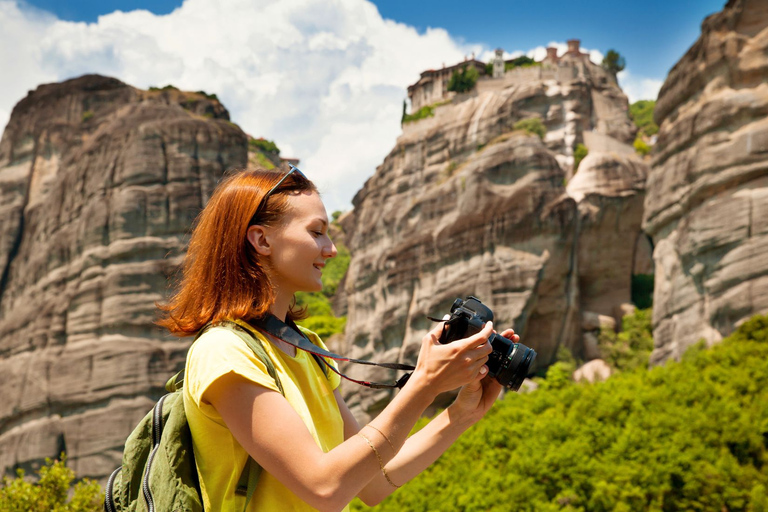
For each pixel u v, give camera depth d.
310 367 1.91
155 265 56.38
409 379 1.72
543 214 48.84
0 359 59.50
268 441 1.59
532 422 22.00
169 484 1.66
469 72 59.28
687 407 18.84
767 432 16.61
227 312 1.75
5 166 70.44
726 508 14.66
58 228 61.50
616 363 47.50
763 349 24.44
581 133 54.88
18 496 10.91
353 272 60.72
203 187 59.34
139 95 69.88
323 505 1.57
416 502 19.00
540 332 49.06
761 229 36.75
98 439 52.28
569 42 67.50
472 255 49.69
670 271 41.28
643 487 14.97
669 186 41.75
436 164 57.00
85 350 54.75
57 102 70.62
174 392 1.91
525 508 16.42
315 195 1.91
